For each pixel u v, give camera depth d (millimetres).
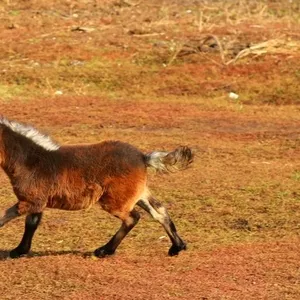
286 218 33094
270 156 43344
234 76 59094
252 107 54906
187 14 71812
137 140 45812
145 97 56656
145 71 59625
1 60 61312
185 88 57906
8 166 27750
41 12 72062
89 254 28797
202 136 47219
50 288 25625
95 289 25422
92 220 32875
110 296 24859
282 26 68062
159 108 53469
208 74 59375
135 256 28625
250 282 25938
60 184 27781
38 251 29312
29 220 28156
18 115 50688
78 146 28203
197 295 24828
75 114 51344
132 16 71125
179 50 62156
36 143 27828
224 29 66438
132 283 25859
